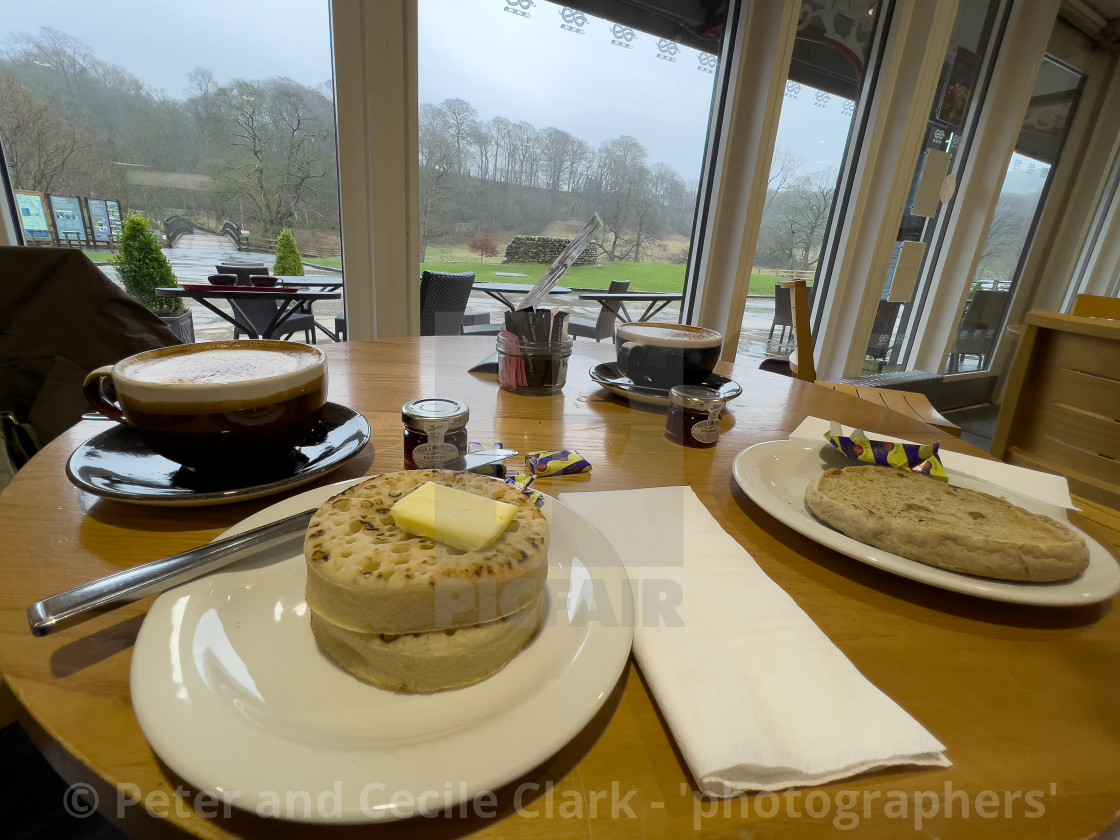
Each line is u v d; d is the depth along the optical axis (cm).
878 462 54
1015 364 131
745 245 192
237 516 41
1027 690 29
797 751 23
